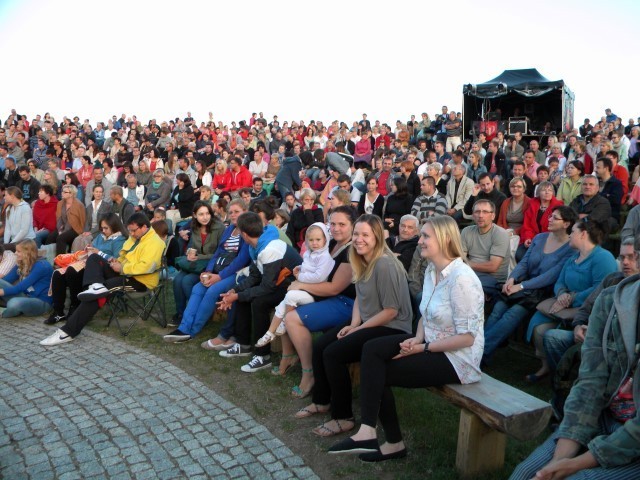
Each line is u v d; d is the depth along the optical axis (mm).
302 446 3418
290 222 7992
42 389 4273
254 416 3832
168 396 4117
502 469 3084
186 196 10039
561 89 16812
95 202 9312
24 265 6500
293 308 4242
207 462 3201
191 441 3445
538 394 4145
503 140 15625
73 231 8984
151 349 5219
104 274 5871
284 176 10430
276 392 4230
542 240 4793
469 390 3053
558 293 4293
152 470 3121
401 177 8094
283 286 4883
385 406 3219
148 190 11047
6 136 19688
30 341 5496
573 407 2357
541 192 6266
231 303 5098
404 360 3143
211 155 15805
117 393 4176
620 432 2127
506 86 17078
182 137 18234
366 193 9094
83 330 5832
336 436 3535
